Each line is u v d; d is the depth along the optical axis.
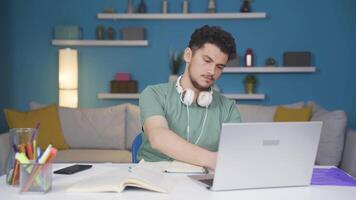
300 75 4.49
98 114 3.93
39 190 1.13
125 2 4.52
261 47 4.48
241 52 4.50
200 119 1.78
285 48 4.48
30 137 1.24
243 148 1.15
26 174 1.12
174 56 4.45
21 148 1.21
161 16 4.43
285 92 4.51
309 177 1.25
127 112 3.97
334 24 4.43
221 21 4.48
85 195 1.11
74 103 4.31
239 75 4.53
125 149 3.90
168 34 4.52
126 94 4.43
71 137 3.83
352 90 4.45
